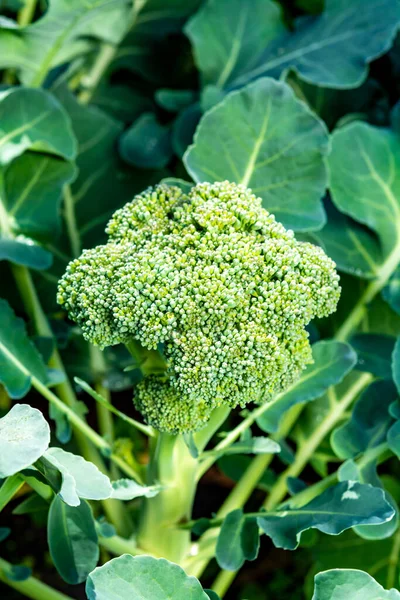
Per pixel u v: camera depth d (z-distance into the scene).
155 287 0.80
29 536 1.13
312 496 0.89
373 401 0.93
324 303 0.83
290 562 1.11
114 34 1.07
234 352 0.80
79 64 1.11
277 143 0.92
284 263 0.81
